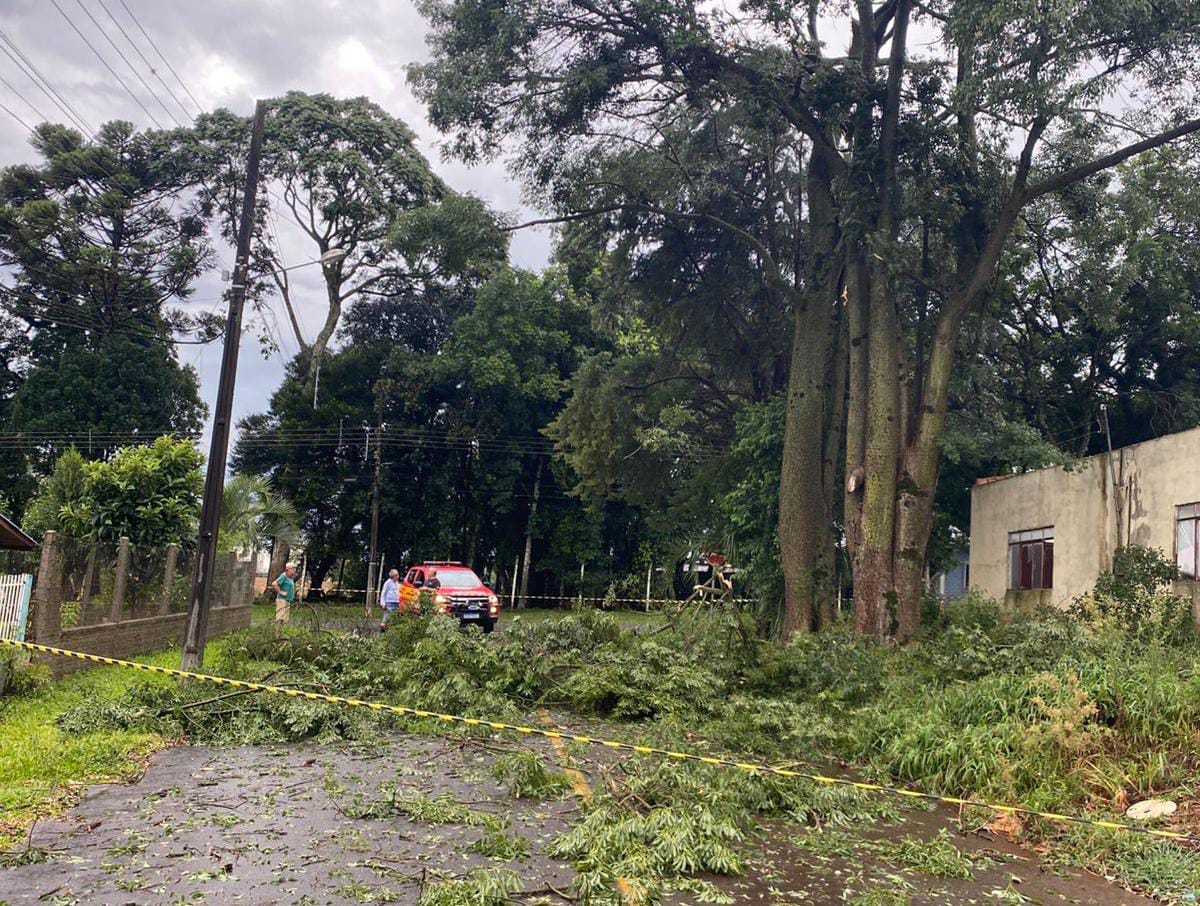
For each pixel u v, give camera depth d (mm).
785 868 7035
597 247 27422
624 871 6328
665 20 20219
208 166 41969
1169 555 17984
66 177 41156
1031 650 13320
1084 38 16781
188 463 20984
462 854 6770
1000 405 29250
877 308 20453
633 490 34125
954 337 20234
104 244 41781
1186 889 6820
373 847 6848
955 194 20375
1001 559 24812
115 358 40906
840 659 15547
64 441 39594
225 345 14836
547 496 48156
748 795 8570
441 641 14438
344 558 47562
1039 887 6965
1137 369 32156
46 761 8695
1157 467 18484
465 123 22422
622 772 9070
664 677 14258
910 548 19797
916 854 7355
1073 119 18984
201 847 6691
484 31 21109
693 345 31062
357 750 10578
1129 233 25359
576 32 21312
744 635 16578
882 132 20750
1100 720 10336
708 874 6770
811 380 22844
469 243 22797
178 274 42531
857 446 21016
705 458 32531
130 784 8531
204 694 11828
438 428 47531
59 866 6199
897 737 10906
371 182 44031
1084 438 31078
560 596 49281
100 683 13523
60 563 13922
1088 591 19281
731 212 27406
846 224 20500
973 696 11078
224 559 23781
